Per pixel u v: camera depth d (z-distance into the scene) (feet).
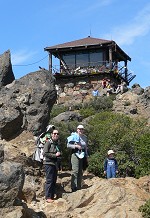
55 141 40.65
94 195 39.99
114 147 57.41
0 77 51.08
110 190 40.24
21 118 48.06
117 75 154.10
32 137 47.88
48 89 49.88
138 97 115.44
